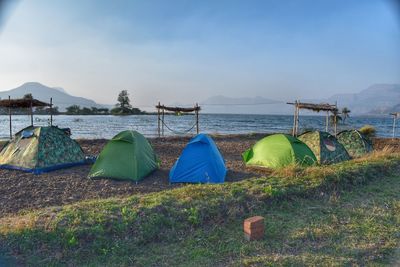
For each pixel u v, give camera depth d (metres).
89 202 6.08
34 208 6.98
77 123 48.00
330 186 7.47
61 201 7.48
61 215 5.11
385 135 34.66
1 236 4.49
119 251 4.44
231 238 4.94
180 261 4.28
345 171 8.34
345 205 6.59
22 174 10.20
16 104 20.19
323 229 5.32
